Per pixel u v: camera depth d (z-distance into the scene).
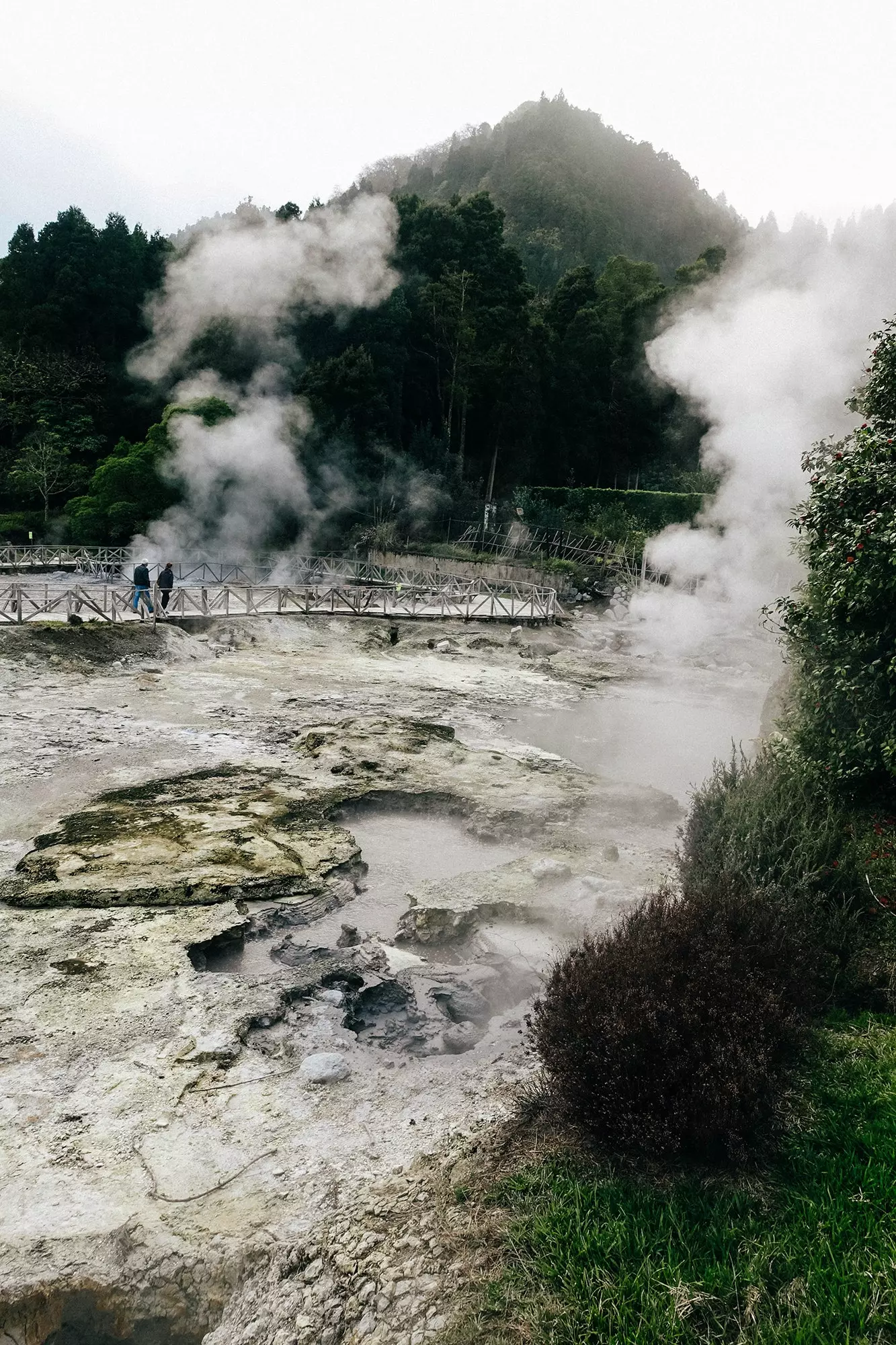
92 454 51.16
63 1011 6.27
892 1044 5.04
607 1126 4.20
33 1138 4.89
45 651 19.34
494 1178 4.23
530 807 11.78
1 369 50.78
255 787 12.05
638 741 18.47
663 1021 4.42
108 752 13.62
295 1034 6.23
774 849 6.80
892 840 6.77
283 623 27.08
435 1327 3.36
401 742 14.87
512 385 55.94
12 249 59.28
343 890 9.03
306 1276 3.87
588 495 53.22
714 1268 3.38
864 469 7.02
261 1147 4.90
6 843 9.68
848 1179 3.89
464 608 34.06
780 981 5.05
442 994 7.01
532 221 136.62
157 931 7.62
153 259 59.34
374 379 49.12
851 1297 3.16
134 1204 4.44
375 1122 5.16
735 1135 4.05
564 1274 3.46
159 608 24.30
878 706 7.07
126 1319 4.07
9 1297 3.95
